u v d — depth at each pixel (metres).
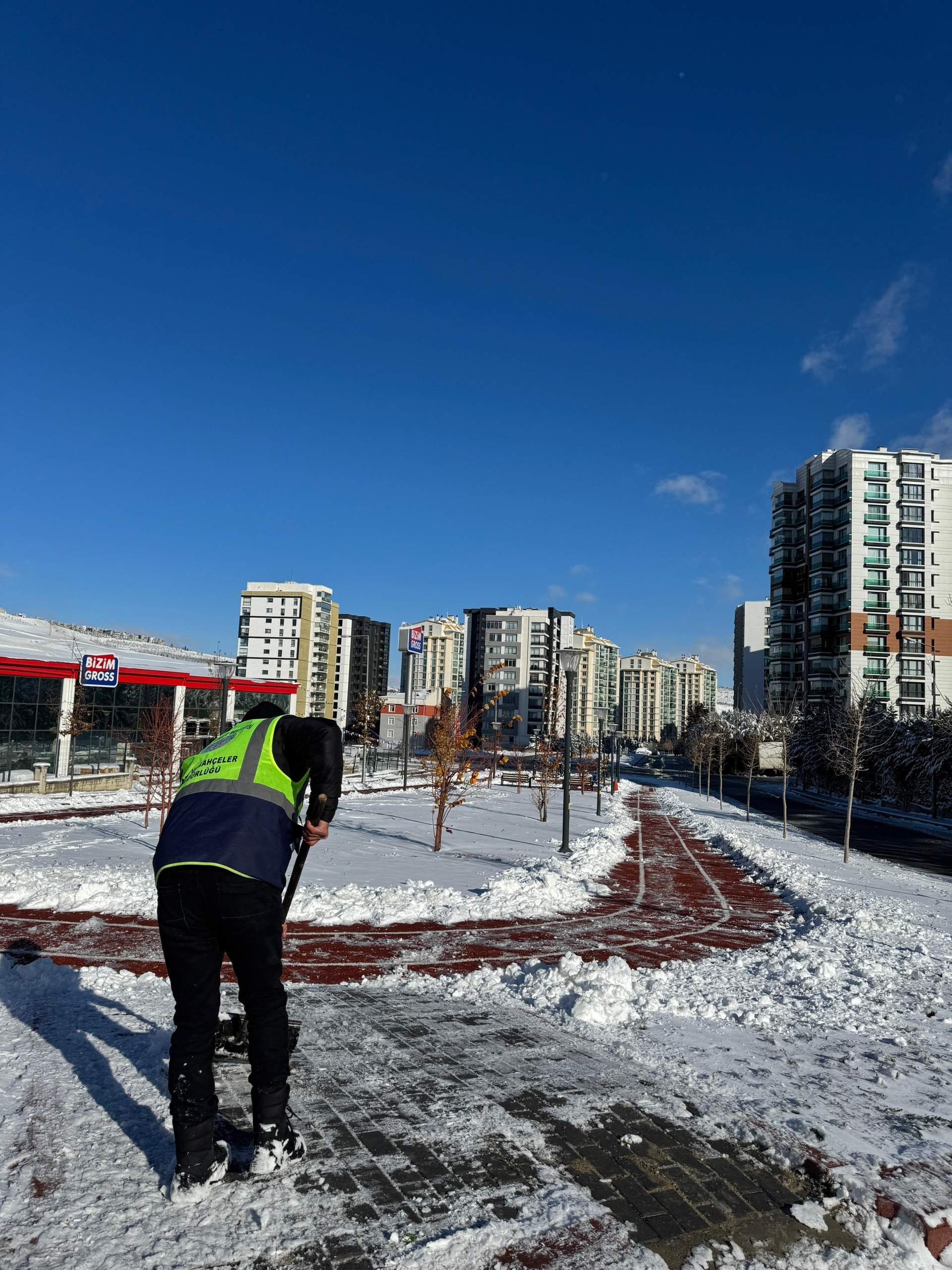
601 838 19.73
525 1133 2.92
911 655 78.69
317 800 2.52
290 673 118.50
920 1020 5.22
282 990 2.53
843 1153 2.90
